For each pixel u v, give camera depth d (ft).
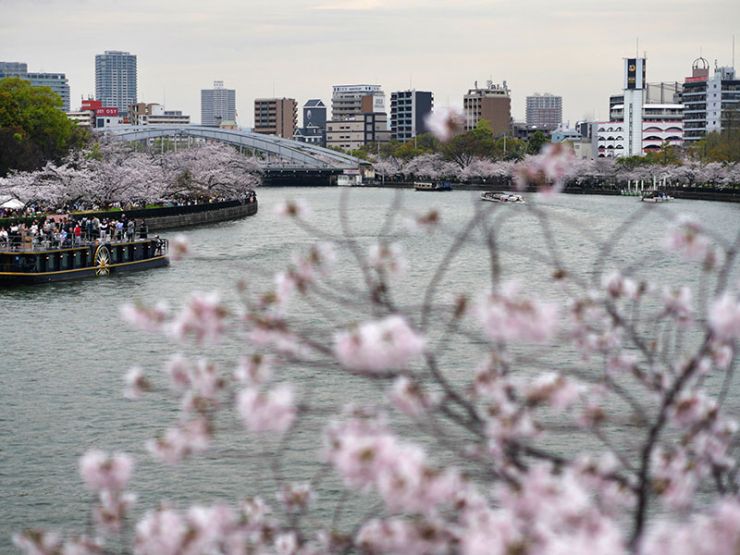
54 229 344.69
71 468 136.05
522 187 41.24
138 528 40.27
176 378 42.86
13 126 571.69
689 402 44.39
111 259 328.70
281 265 352.28
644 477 42.29
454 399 41.22
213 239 451.94
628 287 49.70
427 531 37.73
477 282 303.68
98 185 490.90
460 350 183.52
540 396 40.45
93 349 206.18
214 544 44.24
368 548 38.32
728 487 45.88
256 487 123.54
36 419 156.66
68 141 640.17
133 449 142.00
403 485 31.83
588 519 33.40
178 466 131.23
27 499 126.00
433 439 125.80
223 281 307.78
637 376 48.29
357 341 32.37
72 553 47.78
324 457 36.78
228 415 145.79
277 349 41.50
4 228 371.35
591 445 126.41
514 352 171.94
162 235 465.06
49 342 213.66
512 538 32.86
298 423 142.20
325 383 164.35
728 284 265.95
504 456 40.96
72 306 261.44
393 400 39.32
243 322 41.16
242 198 636.89
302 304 230.48
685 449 44.80
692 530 32.53
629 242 439.63
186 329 40.52
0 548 112.57
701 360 47.06
